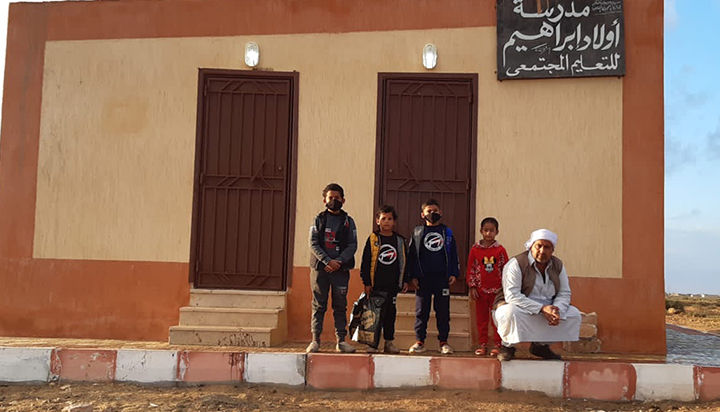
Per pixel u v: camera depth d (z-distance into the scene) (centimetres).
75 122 879
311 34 866
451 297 814
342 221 720
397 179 847
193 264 854
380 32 859
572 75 820
